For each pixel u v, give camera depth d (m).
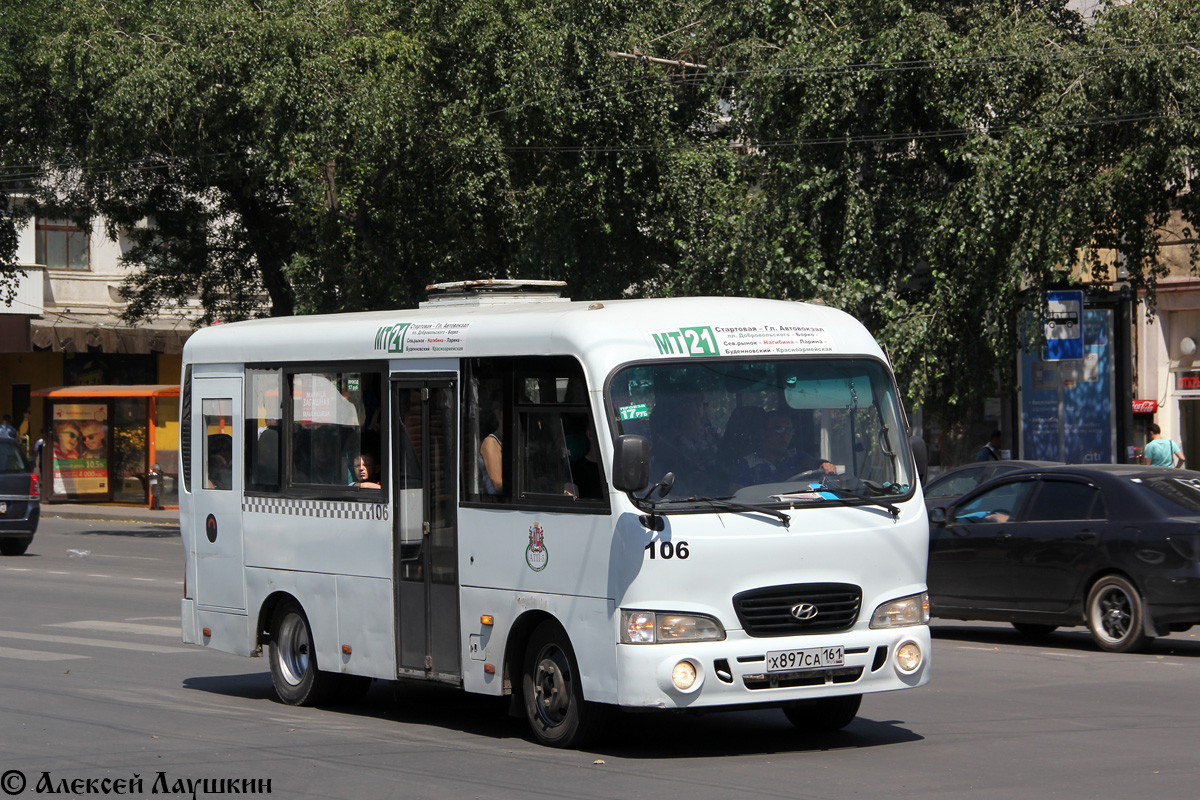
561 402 12.84
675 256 39.56
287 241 47.09
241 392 16.84
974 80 29.86
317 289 41.09
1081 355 30.64
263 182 44.53
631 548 12.00
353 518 15.14
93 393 57.44
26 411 68.50
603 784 11.45
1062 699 15.72
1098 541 19.50
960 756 12.52
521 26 36.19
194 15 36.97
